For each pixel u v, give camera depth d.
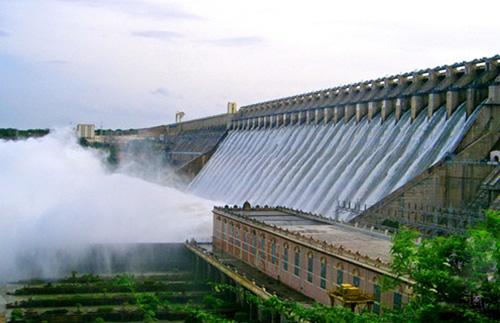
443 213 90.62
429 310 32.78
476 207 88.94
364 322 34.91
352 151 137.88
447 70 118.88
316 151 154.38
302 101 184.75
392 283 38.88
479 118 100.88
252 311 83.06
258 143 198.62
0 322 84.19
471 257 32.81
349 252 69.19
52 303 94.12
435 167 96.12
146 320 40.59
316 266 77.25
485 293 31.36
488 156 98.88
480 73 112.31
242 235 105.06
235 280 92.50
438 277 32.53
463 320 32.03
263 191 166.38
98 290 100.19
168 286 102.62
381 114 136.00
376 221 93.88
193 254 119.56
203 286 104.06
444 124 111.69
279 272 88.75
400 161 115.75
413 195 95.62
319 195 134.50
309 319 36.22
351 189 124.44
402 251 35.50
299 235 82.38
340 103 157.38
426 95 123.31
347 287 54.00
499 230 34.62
